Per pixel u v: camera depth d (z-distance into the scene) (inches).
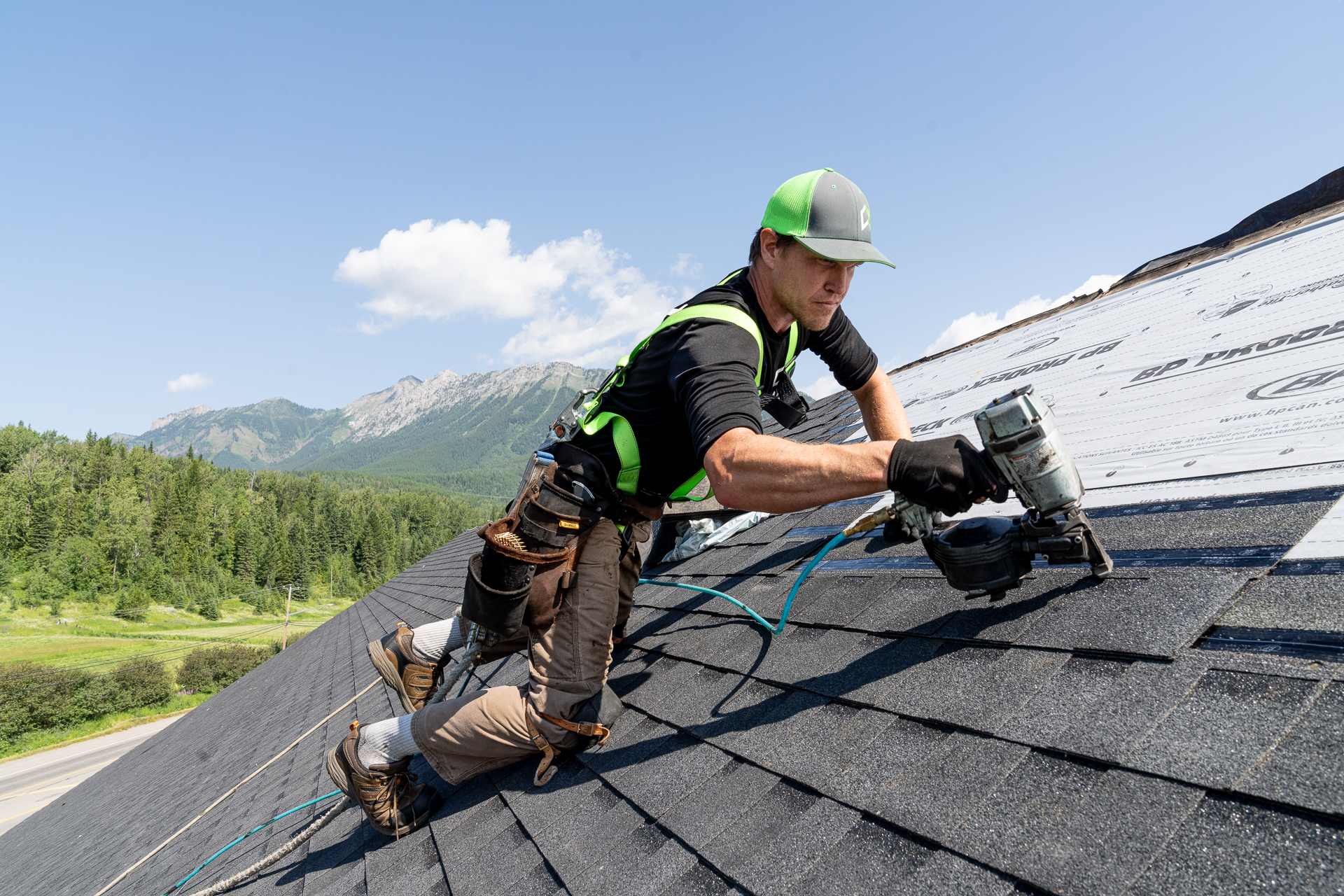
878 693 69.5
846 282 78.6
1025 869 43.9
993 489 58.6
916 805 53.7
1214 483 75.9
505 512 90.7
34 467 4793.3
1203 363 113.7
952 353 243.0
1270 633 50.4
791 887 53.4
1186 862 38.8
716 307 77.1
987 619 71.1
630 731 92.4
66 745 1959.9
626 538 97.6
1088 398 125.6
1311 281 126.2
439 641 107.0
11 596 3567.9
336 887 96.0
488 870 78.9
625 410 83.7
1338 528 57.2
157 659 2731.3
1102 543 75.2
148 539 4318.4
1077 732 51.5
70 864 252.1
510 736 90.0
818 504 61.6
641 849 68.1
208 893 109.5
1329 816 36.2
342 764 94.7
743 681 88.0
